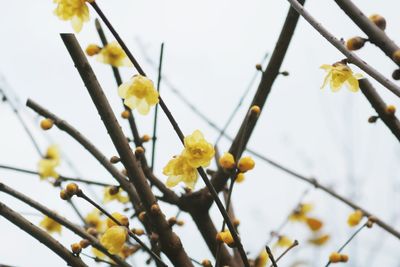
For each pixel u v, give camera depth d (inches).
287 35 26.6
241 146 23.7
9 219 22.8
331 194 30.4
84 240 23.6
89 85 23.8
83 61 23.6
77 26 23.5
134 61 23.4
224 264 27.6
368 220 25.9
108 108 24.0
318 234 30.9
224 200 29.7
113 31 23.0
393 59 21.8
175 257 24.1
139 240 23.3
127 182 26.5
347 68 23.5
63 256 23.2
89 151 26.6
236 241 22.7
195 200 27.9
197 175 23.7
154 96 23.2
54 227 27.3
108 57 25.8
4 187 23.5
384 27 22.3
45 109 26.6
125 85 23.4
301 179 30.9
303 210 31.1
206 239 28.0
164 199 27.9
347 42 22.1
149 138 28.3
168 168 23.7
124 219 23.7
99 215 28.0
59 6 23.6
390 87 21.1
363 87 24.8
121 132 24.1
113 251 23.0
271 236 28.8
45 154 28.1
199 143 22.6
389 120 24.7
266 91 27.1
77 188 23.2
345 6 22.1
